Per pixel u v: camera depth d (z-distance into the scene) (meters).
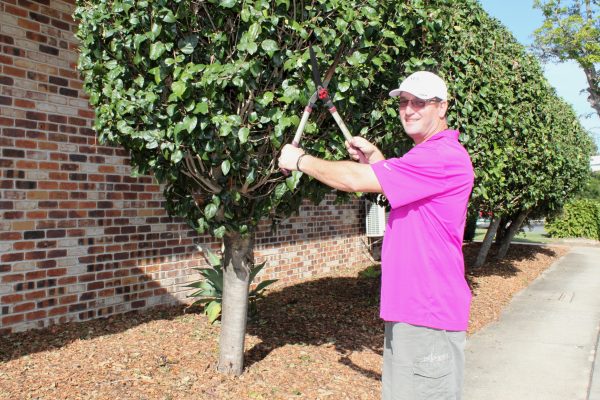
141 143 3.26
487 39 6.82
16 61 4.84
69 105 5.29
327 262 9.75
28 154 4.93
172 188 3.83
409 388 2.53
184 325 5.52
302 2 3.07
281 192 3.44
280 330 5.65
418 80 2.67
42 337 4.84
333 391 4.07
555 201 12.60
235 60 3.17
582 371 5.12
